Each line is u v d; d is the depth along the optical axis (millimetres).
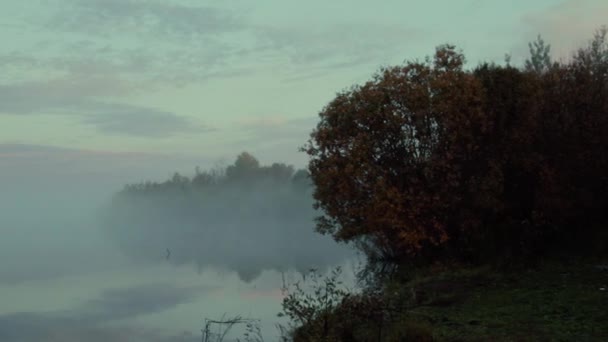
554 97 19109
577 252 17406
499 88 20938
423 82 22188
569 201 18047
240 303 21422
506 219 19828
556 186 18344
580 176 18266
